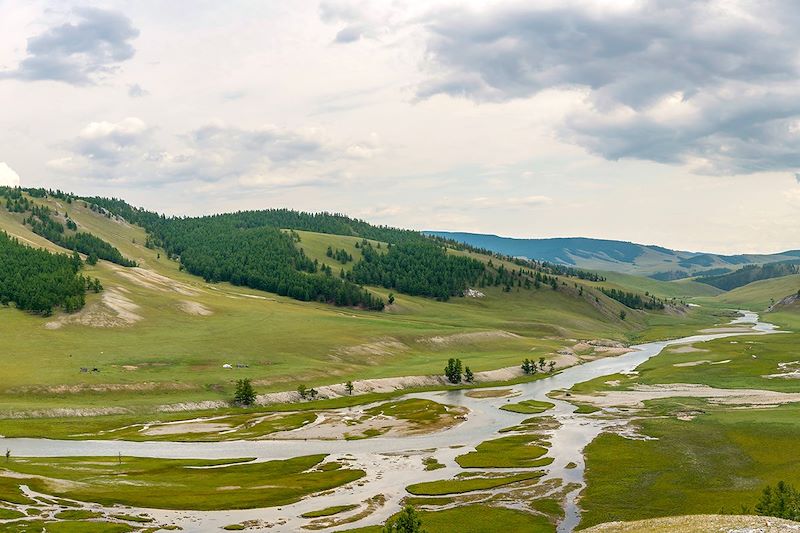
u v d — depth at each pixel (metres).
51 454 119.31
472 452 119.31
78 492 90.31
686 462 104.38
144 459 115.69
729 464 102.31
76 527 74.94
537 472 102.94
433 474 104.38
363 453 121.31
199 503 88.06
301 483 99.19
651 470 101.31
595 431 132.25
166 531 76.69
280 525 79.88
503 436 133.25
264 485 98.25
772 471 96.75
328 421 154.25
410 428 144.88
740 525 57.56
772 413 134.38
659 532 59.19
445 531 77.56
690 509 83.19
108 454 120.75
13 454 118.25
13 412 148.50
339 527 78.81
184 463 112.88
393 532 62.94
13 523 75.19
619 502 87.50
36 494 87.94
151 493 92.19
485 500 89.69
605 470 102.69
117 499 88.19
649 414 147.75
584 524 79.75
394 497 91.81
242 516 83.31
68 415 153.00
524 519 81.38
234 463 113.50
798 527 55.59
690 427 127.62
